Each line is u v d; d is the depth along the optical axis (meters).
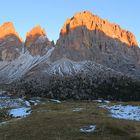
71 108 85.50
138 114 64.81
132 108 76.62
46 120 54.81
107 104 97.31
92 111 68.62
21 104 117.62
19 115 79.62
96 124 46.34
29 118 60.66
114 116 61.09
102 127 43.44
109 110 73.31
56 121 52.69
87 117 56.28
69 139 38.94
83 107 86.81
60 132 43.31
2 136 43.91
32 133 44.22
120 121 47.88
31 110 88.19
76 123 49.06
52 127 47.31
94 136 39.81
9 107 105.19
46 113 66.50
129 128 42.78
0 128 51.00
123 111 70.56
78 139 38.72
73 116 58.25
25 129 47.59
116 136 39.16
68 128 45.56
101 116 58.22
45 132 44.12
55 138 39.88
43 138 40.69
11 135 44.28
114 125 43.28
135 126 43.91
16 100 130.50
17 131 46.69
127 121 49.50
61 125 48.28
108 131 41.66
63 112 67.06
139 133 39.75
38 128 47.53
